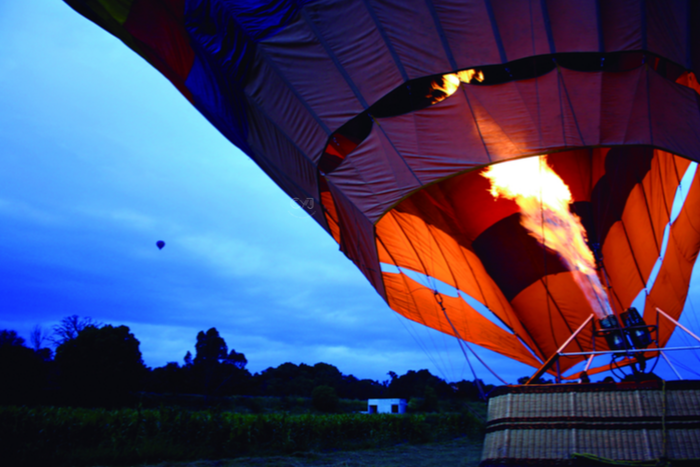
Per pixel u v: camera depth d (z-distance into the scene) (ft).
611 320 24.97
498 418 18.53
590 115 27.09
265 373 333.62
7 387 132.77
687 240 42.19
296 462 40.37
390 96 29.73
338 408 202.90
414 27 28.48
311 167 33.09
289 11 31.60
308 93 31.71
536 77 28.02
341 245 37.45
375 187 30.25
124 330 164.04
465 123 28.66
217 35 34.27
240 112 36.27
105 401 148.77
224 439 47.93
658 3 25.88
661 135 26.45
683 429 15.76
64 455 35.83
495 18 27.25
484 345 47.55
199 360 239.50
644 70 26.94
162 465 36.24
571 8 26.61
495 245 42.32
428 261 44.93
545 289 42.24
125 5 35.63
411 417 71.10
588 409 17.17
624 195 40.06
